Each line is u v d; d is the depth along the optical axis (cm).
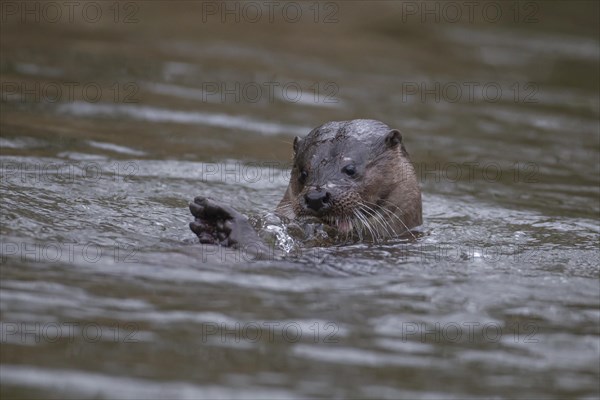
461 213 1347
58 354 732
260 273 949
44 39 2428
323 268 980
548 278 987
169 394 671
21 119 1678
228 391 682
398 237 1178
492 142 1853
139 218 1141
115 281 897
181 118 1819
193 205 1011
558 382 734
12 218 1070
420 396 693
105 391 670
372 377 725
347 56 2603
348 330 819
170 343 767
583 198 1480
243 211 1255
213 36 2667
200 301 862
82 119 1730
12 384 673
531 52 2862
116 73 2142
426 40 2898
